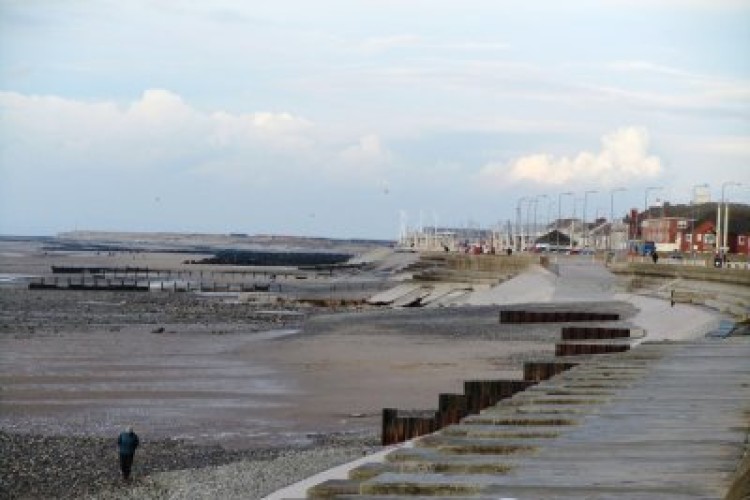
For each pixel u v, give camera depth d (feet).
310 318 417.08
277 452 144.05
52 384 219.61
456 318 359.46
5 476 123.75
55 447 145.07
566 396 92.53
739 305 261.85
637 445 66.59
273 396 204.13
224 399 200.54
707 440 68.13
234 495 108.47
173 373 239.91
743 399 89.61
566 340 225.35
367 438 156.56
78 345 304.30
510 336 300.20
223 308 495.41
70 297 559.38
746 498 45.65
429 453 65.77
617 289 431.84
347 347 290.97
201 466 132.67
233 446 151.53
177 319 420.77
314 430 167.63
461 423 79.36
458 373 231.50
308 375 234.58
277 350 288.92
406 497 53.36
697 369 115.34
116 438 155.84
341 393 206.69
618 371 114.01
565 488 53.36
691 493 51.62
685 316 265.13
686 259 564.71
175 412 184.85
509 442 68.18
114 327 374.43
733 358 128.26
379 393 206.39
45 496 114.01
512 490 53.01
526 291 468.34
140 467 132.77
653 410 83.41
